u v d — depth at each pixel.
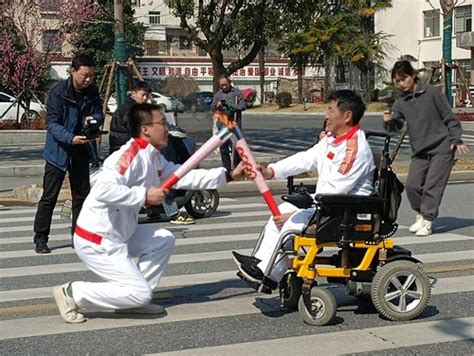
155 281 5.61
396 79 8.67
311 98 48.12
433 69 18.97
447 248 8.18
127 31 44.62
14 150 20.52
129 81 14.60
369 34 45.88
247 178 5.85
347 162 5.51
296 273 5.61
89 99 7.91
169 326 5.50
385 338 5.19
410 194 8.91
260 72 48.91
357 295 5.73
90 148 8.12
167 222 10.01
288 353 4.92
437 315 5.71
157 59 46.25
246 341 5.16
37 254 8.13
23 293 6.51
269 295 6.33
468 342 5.12
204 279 6.92
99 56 38.81
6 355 4.93
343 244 5.40
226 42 17.69
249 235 9.12
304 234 5.43
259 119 37.12
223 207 11.41
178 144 9.54
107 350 5.00
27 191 12.52
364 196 5.32
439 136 8.60
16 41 25.97
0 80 28.25
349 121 5.59
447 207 11.12
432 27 47.53
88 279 7.02
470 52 44.53
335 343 5.10
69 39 28.89
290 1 17.12
